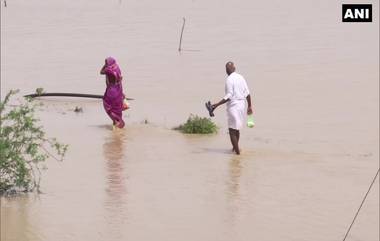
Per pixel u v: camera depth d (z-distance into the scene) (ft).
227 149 112.88
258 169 99.91
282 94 171.42
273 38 254.06
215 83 186.50
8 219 73.46
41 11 308.60
